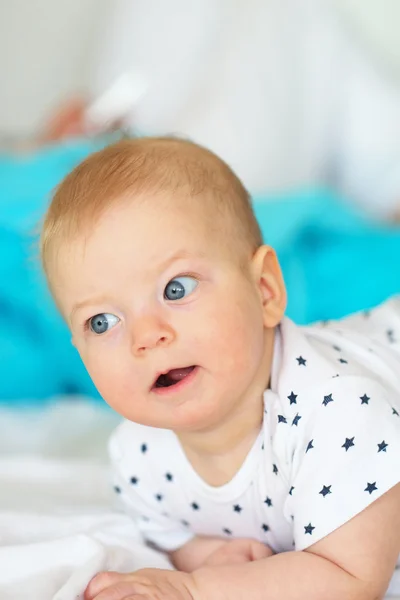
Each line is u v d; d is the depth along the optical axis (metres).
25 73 2.71
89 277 0.80
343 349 0.94
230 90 2.54
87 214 0.81
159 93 2.54
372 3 2.47
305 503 0.80
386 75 2.49
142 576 0.80
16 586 0.83
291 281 1.72
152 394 0.79
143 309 0.79
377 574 0.78
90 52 2.69
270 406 0.86
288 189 2.33
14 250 1.67
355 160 2.52
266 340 0.89
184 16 2.57
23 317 1.72
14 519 1.01
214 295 0.81
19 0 2.68
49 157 1.95
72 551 0.88
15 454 1.46
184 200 0.83
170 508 0.98
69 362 1.73
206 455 0.90
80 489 1.21
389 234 1.85
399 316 1.06
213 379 0.79
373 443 0.79
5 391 1.71
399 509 0.80
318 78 2.54
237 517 0.93
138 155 0.87
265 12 2.54
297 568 0.78
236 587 0.78
